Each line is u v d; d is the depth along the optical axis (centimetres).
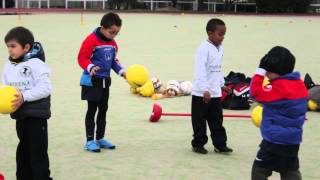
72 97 1079
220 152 698
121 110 965
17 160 534
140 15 4456
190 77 1359
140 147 724
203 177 600
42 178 514
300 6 5100
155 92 1109
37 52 511
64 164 641
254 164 492
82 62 659
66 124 852
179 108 994
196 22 3606
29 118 508
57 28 2917
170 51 1970
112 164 644
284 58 470
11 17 3809
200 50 670
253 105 1026
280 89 471
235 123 878
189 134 800
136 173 611
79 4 5097
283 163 476
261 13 5094
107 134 792
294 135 471
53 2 5081
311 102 962
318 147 737
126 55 1825
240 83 993
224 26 668
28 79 502
